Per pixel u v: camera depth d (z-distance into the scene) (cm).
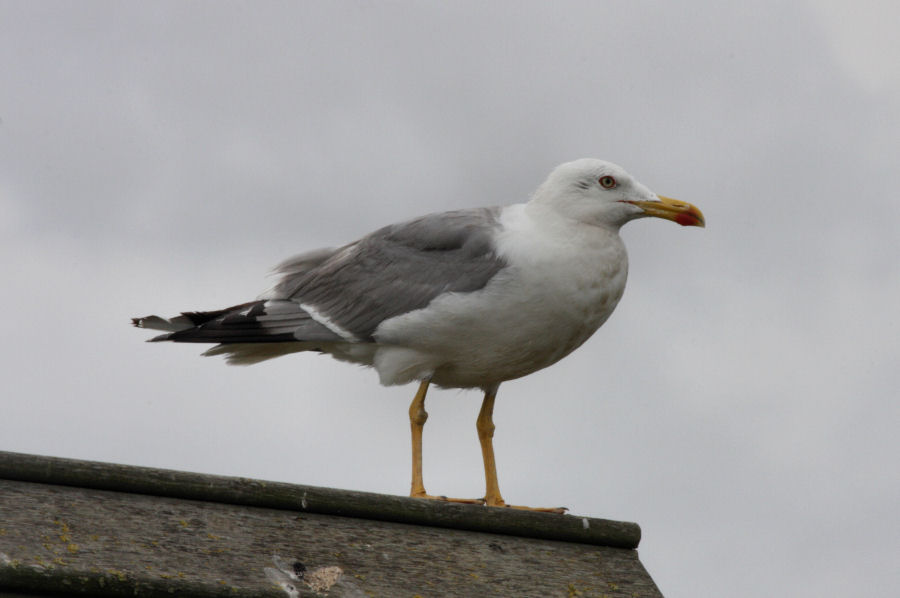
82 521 871
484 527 1001
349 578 902
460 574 945
